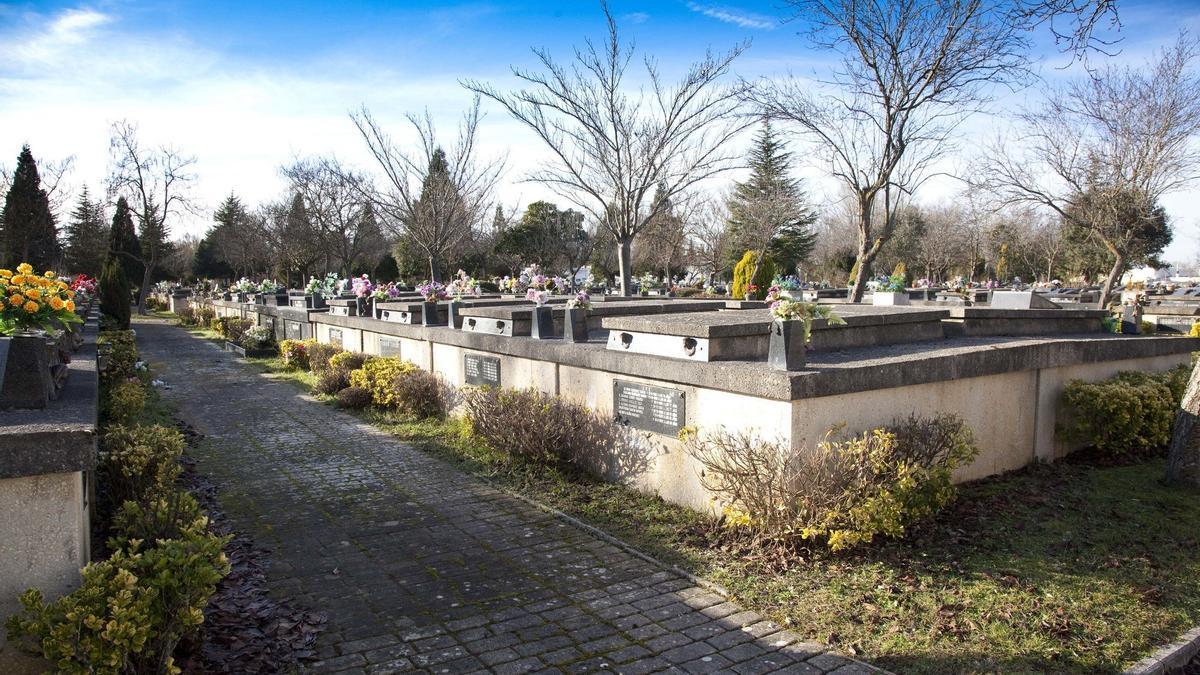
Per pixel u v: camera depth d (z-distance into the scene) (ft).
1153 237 99.86
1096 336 30.50
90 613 9.32
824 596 14.84
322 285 73.36
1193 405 21.16
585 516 20.39
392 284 50.21
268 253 148.77
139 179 125.59
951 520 18.76
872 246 50.47
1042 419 24.16
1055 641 13.10
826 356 21.06
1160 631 13.58
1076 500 20.38
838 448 17.04
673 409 20.67
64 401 13.05
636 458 22.17
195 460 27.17
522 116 51.08
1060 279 160.66
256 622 13.89
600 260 136.67
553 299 47.44
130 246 132.77
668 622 14.05
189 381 47.93
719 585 15.52
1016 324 29.37
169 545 10.69
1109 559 16.44
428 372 36.01
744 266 83.76
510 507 21.39
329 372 43.27
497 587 15.78
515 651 12.98
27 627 9.16
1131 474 22.86
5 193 128.57
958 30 41.68
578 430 23.99
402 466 26.25
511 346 28.60
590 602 14.97
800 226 142.51
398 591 15.60
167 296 147.43
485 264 135.95
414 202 66.80
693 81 49.75
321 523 20.15
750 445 17.92
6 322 11.94
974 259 147.74
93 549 15.48
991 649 12.82
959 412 21.33
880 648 12.91
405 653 12.90
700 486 19.84
